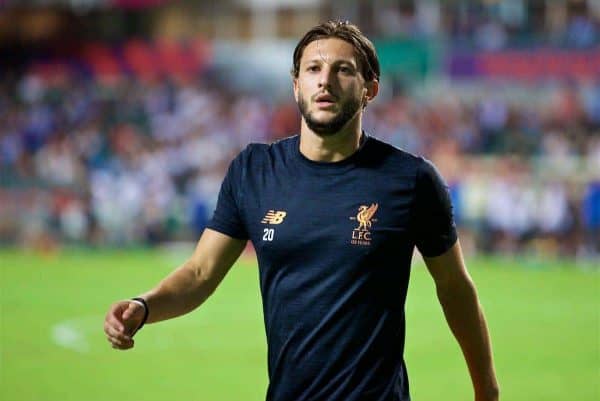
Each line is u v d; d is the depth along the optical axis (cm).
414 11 3922
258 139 3662
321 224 506
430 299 2170
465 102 3662
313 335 502
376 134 3444
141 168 3356
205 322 1872
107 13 4306
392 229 507
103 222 3253
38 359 1477
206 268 542
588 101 3481
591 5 3762
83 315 1906
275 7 4216
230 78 3975
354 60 509
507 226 2984
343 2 4056
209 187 3244
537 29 3775
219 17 4303
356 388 498
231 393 1254
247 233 536
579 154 3250
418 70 3694
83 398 1214
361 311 502
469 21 3812
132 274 2553
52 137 3722
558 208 2948
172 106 3834
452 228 525
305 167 520
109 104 3872
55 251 3184
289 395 508
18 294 2195
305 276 505
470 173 3048
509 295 2241
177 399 1216
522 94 3616
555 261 2919
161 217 3247
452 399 1213
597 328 1814
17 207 3284
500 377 1363
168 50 4009
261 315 1962
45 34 4225
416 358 1500
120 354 1529
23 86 4009
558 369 1423
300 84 516
